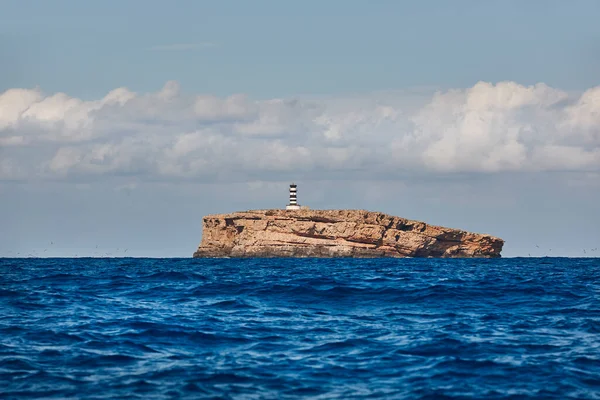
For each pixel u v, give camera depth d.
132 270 166.25
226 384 38.75
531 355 46.00
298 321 61.31
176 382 38.94
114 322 59.28
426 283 102.62
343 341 51.22
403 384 39.06
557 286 97.81
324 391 37.59
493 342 50.38
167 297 82.25
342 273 152.50
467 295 81.88
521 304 74.25
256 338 52.56
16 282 107.00
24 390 37.06
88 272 150.62
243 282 104.38
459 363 43.69
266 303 75.06
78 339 51.03
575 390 37.94
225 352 47.38
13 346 48.00
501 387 38.53
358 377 40.59
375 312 67.88
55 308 69.19
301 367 42.84
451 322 60.75
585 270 176.50
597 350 47.59
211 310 69.00
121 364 43.25
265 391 37.53
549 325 58.72
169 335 53.25
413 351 47.41
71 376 40.06
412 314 66.38
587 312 67.25
